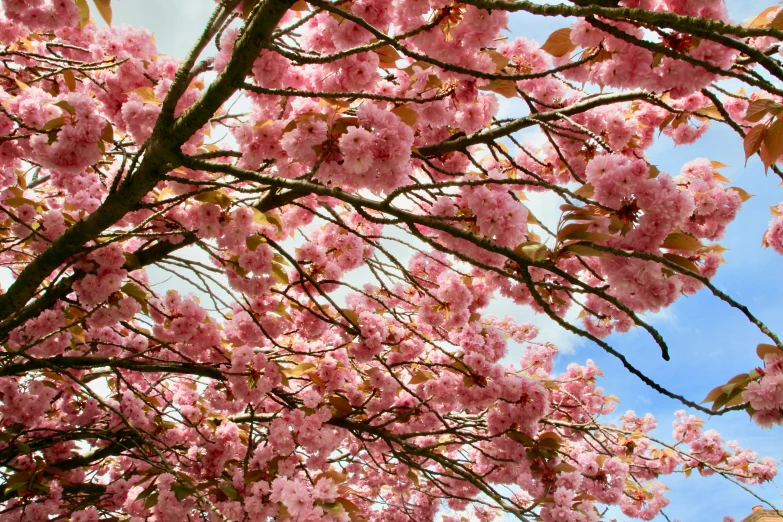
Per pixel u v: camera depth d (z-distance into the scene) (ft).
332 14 7.76
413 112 7.46
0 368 11.02
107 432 13.76
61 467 15.06
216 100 7.55
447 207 7.61
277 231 12.09
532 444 12.29
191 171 10.25
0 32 12.62
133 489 14.23
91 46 11.32
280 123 8.41
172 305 11.93
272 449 12.07
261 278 11.32
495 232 6.83
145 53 11.17
